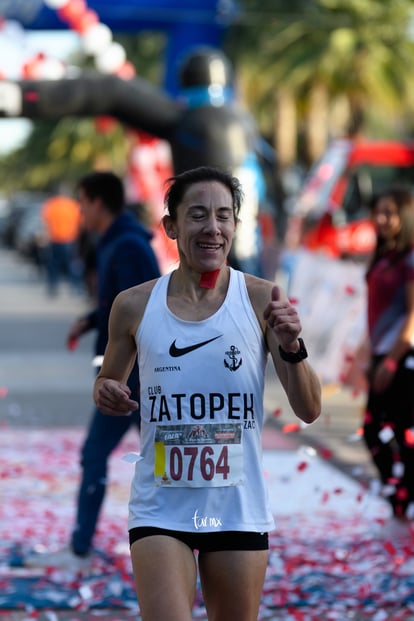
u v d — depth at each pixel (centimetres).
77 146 12638
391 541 1470
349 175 4644
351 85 8388
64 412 2583
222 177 847
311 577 1347
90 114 3678
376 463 1501
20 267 10188
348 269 2911
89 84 3622
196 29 4325
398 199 1470
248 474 827
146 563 806
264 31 8094
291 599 1276
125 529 1566
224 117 3659
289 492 1772
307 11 8175
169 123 3697
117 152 12362
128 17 4256
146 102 3662
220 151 3634
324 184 4659
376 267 1490
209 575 823
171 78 4356
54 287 6394
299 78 8206
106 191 1375
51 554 1399
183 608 783
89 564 1391
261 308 837
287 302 804
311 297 3158
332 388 2820
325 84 8400
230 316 831
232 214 846
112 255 1348
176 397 824
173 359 827
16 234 12212
